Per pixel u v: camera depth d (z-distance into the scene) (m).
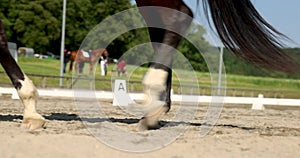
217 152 5.19
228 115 12.41
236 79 33.75
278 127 8.96
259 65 6.25
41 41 51.81
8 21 51.28
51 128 6.43
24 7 51.50
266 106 20.02
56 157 4.49
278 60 6.20
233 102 18.62
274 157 5.13
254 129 8.05
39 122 6.25
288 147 5.90
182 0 6.19
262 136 6.86
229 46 6.28
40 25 51.72
